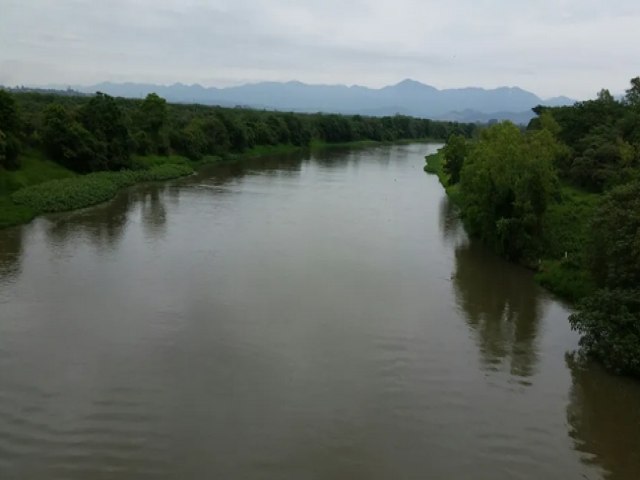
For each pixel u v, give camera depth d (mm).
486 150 41906
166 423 18031
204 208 49406
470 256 38219
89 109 62438
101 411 18516
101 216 44938
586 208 37750
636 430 19094
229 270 32656
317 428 18188
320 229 43688
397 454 17172
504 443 18031
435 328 26297
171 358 22172
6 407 18500
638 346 21953
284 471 16141
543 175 36219
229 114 101250
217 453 16734
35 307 26328
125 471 15805
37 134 56750
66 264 32656
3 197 45719
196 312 26547
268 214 48094
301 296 29203
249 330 24938
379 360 22922
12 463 15914
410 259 37000
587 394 21172
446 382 21531
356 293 30109
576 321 23906
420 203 56906
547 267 33969
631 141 50562
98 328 24438
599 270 26828
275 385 20578
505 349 24531
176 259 34281
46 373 20656
